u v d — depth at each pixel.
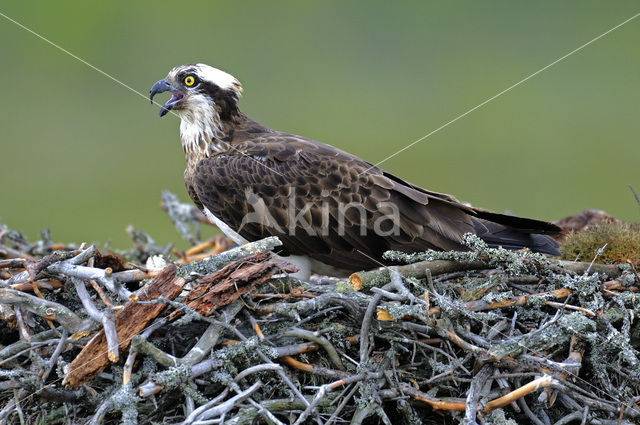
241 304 7.96
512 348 7.65
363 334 7.87
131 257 12.04
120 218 22.03
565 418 7.85
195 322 7.99
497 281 8.71
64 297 8.54
